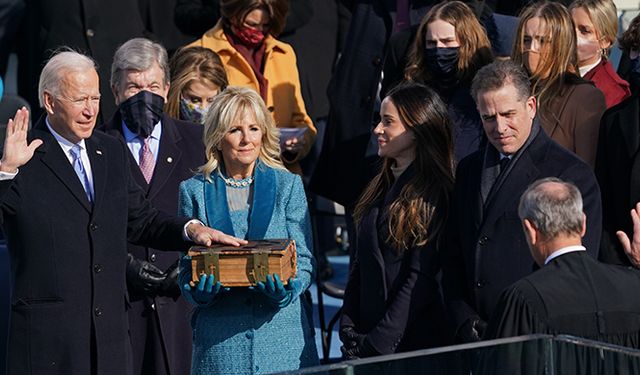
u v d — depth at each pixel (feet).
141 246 59.26
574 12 67.62
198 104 68.44
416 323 54.19
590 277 45.91
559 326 45.01
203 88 68.28
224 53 77.77
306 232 55.01
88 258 53.88
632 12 88.74
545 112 60.29
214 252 51.16
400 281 54.29
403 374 41.83
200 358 53.83
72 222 53.67
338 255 99.81
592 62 67.72
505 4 79.61
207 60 68.85
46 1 82.38
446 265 54.08
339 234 99.55
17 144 51.90
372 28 74.38
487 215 52.65
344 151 73.82
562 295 45.29
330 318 84.38
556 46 60.34
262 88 77.82
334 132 74.23
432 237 53.88
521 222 51.01
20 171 53.21
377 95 73.41
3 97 74.90
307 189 76.59
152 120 61.67
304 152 76.18
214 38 78.23
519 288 45.70
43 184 53.47
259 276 50.96
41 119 55.06
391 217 54.29
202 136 63.46
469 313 52.65
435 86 66.18
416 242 53.98
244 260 51.13
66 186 53.72
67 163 53.98
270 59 78.79
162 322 60.34
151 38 83.97
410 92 55.67
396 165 56.65
